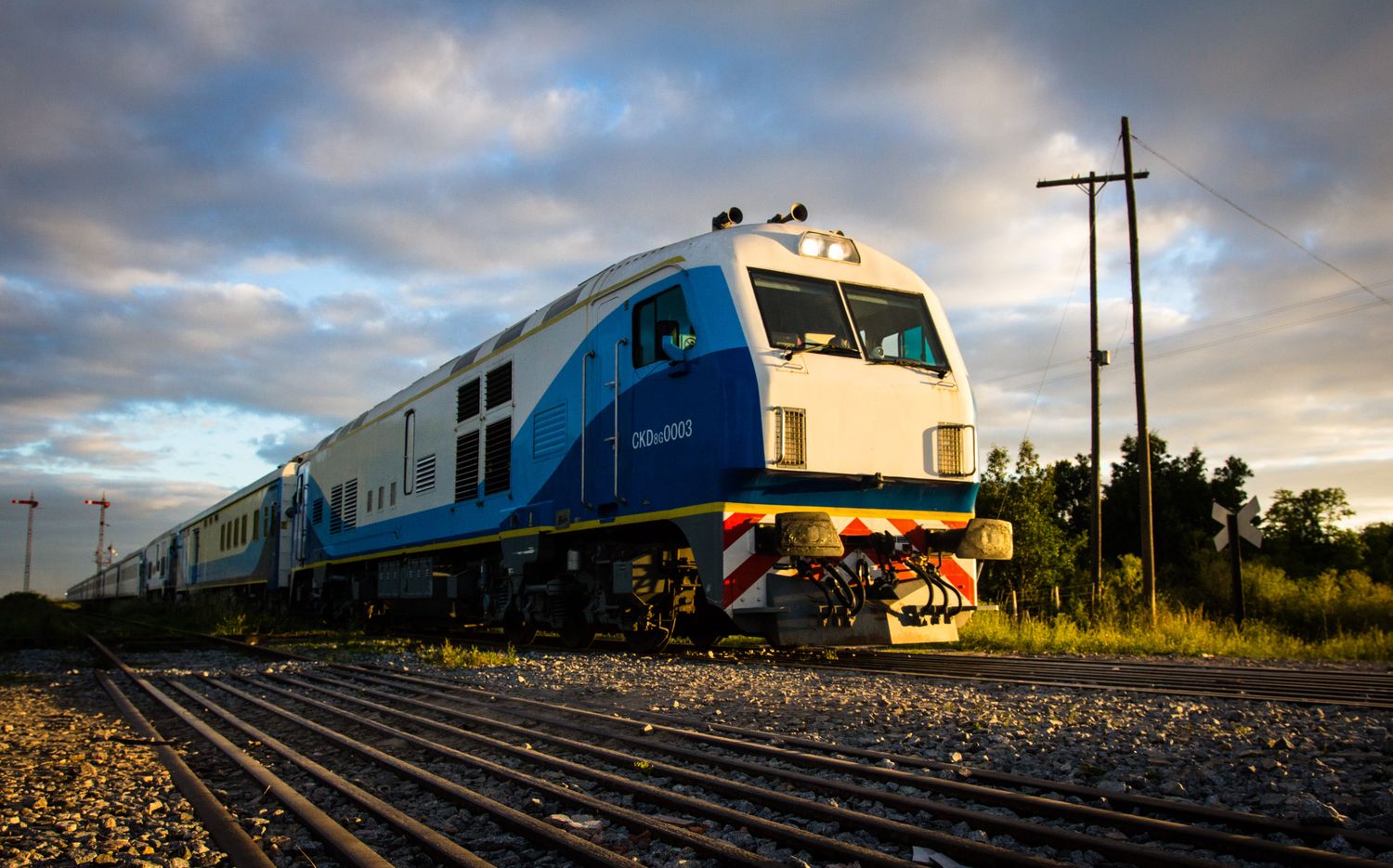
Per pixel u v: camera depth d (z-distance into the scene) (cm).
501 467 1314
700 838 354
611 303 1084
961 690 748
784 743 555
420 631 1941
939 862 333
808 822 392
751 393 884
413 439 1653
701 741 568
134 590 5306
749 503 893
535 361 1245
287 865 363
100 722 776
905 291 1027
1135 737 539
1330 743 510
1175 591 2292
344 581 2075
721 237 960
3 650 1670
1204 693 714
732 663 995
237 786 513
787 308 938
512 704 754
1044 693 736
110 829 411
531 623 1339
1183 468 4341
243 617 2069
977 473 1005
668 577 1048
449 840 365
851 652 1152
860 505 945
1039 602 2156
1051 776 464
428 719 710
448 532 1475
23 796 484
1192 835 346
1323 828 350
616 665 987
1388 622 1795
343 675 1079
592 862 337
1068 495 4488
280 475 2533
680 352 948
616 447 1038
